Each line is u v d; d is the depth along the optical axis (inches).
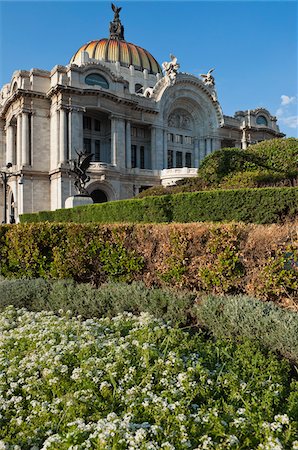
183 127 3351.4
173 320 344.8
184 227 422.9
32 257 539.5
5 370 253.9
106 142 2827.3
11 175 2309.3
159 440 172.6
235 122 3531.0
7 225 599.2
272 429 173.3
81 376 229.5
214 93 3346.5
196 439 173.5
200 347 271.4
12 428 193.8
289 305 342.3
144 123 2910.9
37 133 2482.8
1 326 349.4
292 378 235.1
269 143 1291.8
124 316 355.3
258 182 1042.1
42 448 171.6
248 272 376.2
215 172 1187.3
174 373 230.2
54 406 208.1
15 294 438.3
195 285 413.7
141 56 3668.8
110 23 4156.0
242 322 291.6
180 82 3149.6
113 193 2480.3
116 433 168.2
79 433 173.8
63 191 2330.2
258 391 212.1
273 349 271.0
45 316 370.9
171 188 1323.8
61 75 2389.3
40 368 247.8
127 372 233.8
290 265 349.4
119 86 2677.2
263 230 381.7
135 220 992.2
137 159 2992.1
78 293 413.4
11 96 2524.6
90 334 292.4
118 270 478.0
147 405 197.0
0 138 2947.8
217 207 816.3
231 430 177.6
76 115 2440.9
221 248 387.5
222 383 219.1
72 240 509.7
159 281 445.7
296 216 726.5
